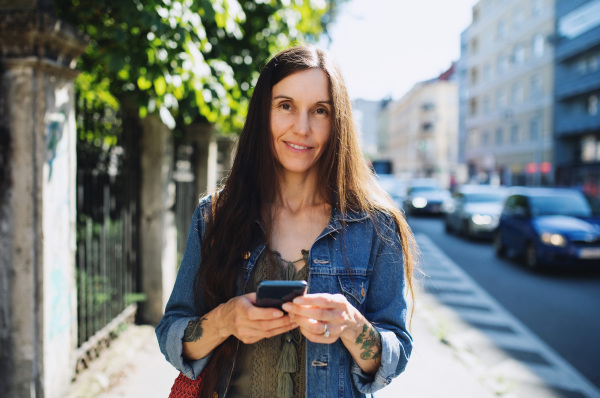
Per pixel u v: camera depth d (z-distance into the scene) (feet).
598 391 12.50
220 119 16.78
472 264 31.68
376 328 4.01
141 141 15.62
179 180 19.69
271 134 4.43
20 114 8.32
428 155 212.02
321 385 4.08
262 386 4.10
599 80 87.66
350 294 4.17
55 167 8.93
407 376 12.68
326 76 4.34
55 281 9.05
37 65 8.25
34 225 8.48
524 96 115.34
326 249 4.30
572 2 94.68
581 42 92.12
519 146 117.70
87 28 11.48
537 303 21.66
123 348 13.34
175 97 13.19
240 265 4.29
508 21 122.01
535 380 13.12
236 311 3.69
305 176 4.56
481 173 138.82
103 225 12.57
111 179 13.43
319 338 3.60
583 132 95.30
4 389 8.56
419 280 4.93
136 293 15.49
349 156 4.47
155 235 15.71
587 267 28.40
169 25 10.20
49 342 8.89
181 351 4.10
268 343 4.15
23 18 7.88
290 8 17.70
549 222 29.40
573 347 15.84
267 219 4.44
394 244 4.35
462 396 11.55
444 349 14.97
